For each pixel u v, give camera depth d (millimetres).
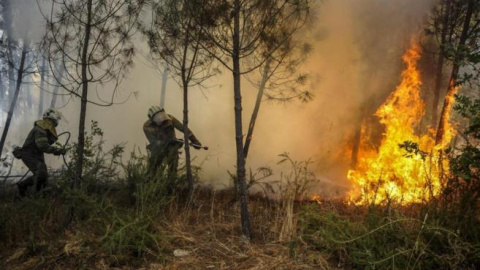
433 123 6941
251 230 3740
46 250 3324
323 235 3318
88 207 3787
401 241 3098
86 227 3719
